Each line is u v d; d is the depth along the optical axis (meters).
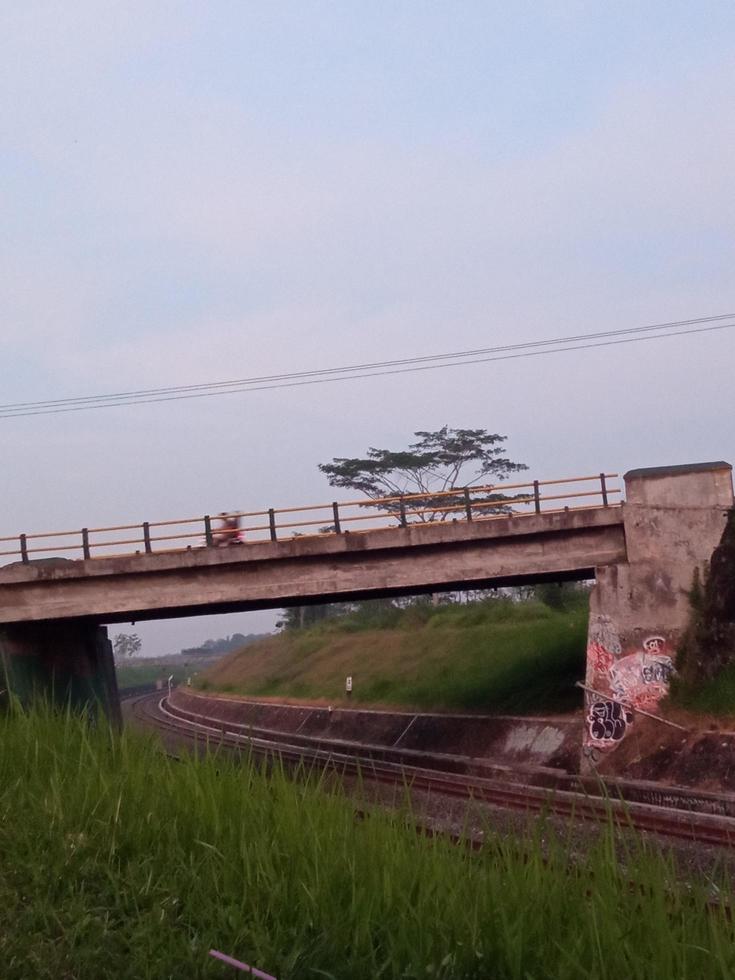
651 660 28.48
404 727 41.19
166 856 9.71
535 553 30.86
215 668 97.69
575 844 10.06
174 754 13.70
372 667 54.56
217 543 32.22
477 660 44.03
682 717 27.19
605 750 27.86
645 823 18.02
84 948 7.75
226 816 10.31
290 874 8.99
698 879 8.22
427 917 7.86
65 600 32.56
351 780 25.17
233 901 8.62
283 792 10.63
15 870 9.29
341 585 31.73
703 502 29.11
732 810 21.80
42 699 15.69
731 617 27.97
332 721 48.81
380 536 31.23
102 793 10.96
